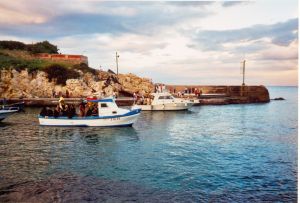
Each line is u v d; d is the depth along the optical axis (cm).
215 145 2309
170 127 3198
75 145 2275
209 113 4688
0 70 5662
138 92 6644
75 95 5825
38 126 3112
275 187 1425
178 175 1576
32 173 1591
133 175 1573
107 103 3120
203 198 1293
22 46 8000
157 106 4869
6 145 2247
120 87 6544
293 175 1596
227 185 1445
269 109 5500
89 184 1441
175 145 2297
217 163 1808
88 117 3095
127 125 3162
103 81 6181
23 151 2069
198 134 2795
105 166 1728
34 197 1287
